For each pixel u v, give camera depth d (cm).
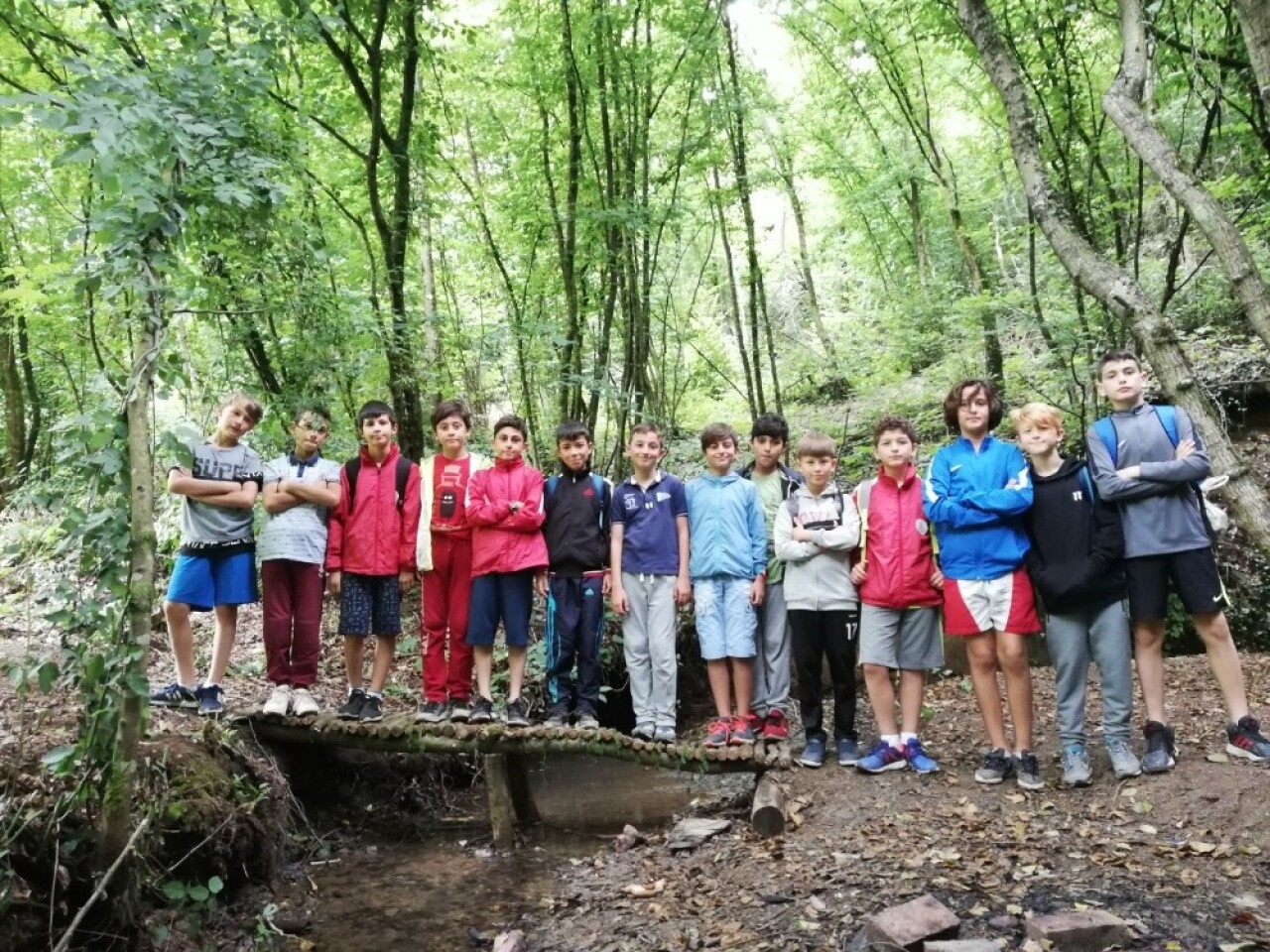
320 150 716
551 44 750
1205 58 525
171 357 289
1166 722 373
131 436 275
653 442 457
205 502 418
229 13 385
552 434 893
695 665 650
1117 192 688
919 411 920
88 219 278
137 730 275
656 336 940
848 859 335
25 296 520
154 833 302
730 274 824
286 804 397
